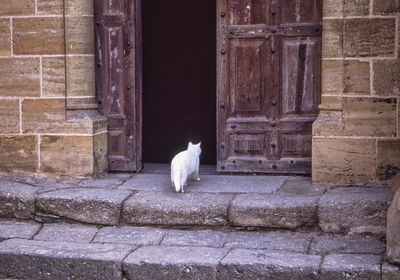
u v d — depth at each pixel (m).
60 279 4.86
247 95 6.45
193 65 9.88
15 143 6.42
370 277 4.41
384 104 5.70
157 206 5.43
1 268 4.97
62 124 6.32
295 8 6.23
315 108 6.28
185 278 4.65
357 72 5.75
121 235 5.32
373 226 5.07
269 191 5.73
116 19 6.57
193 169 5.98
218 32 6.43
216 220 5.34
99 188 5.95
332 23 5.79
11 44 6.35
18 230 5.48
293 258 4.67
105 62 6.64
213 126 9.75
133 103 6.66
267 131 6.43
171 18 9.96
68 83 6.35
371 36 5.69
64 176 6.37
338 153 5.84
